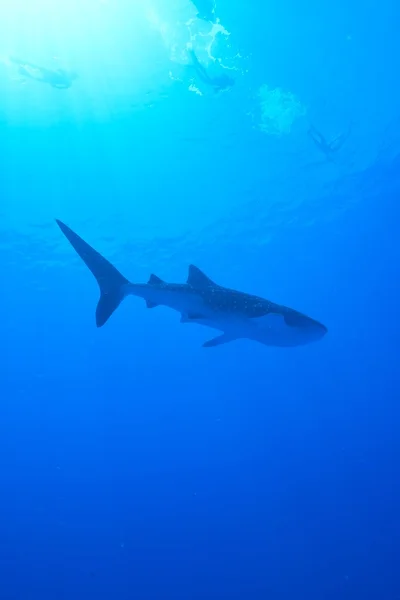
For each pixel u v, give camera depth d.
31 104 16.67
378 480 28.58
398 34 17.69
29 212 21.23
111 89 16.69
